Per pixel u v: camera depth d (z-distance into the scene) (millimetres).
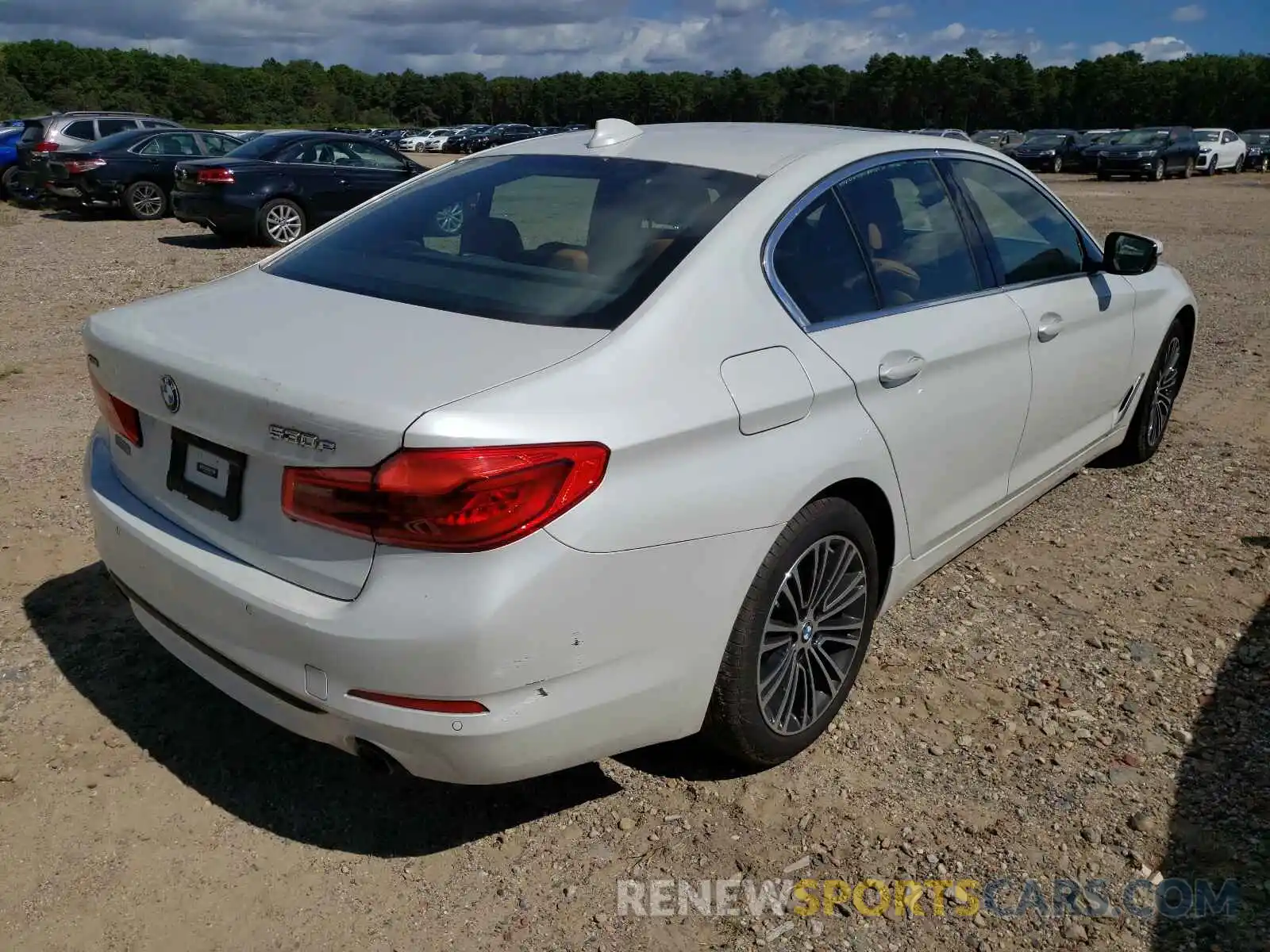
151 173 17344
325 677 2279
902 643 3674
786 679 2898
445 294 2732
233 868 2604
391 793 2893
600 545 2271
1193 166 32344
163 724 3129
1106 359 4430
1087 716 3254
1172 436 5980
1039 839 2730
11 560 4062
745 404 2557
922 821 2795
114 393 2758
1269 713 3262
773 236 2881
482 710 2232
